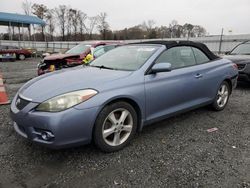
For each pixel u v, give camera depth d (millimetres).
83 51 9930
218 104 5066
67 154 3254
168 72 3863
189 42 4492
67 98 2867
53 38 57406
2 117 4672
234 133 4020
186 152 3350
